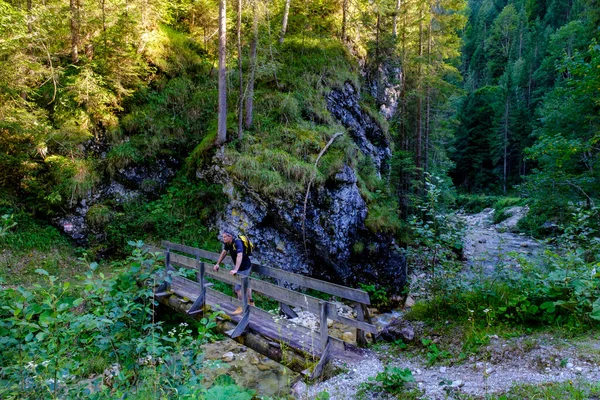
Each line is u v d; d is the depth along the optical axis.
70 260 8.91
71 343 3.42
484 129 38.66
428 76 14.82
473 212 31.94
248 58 11.95
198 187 10.71
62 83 10.54
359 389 4.34
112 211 9.91
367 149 14.09
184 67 13.21
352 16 15.94
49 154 9.76
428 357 5.02
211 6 13.64
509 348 4.61
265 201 9.79
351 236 10.52
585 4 14.45
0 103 8.58
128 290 3.70
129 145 10.67
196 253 7.55
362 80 16.09
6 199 8.88
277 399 4.46
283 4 14.98
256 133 10.81
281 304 7.02
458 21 15.52
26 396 2.80
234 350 6.94
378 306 10.10
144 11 11.96
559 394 3.36
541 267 5.56
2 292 3.22
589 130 11.70
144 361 3.90
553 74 35.28
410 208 14.63
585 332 4.55
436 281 5.96
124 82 11.29
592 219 9.06
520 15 53.31
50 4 10.55
